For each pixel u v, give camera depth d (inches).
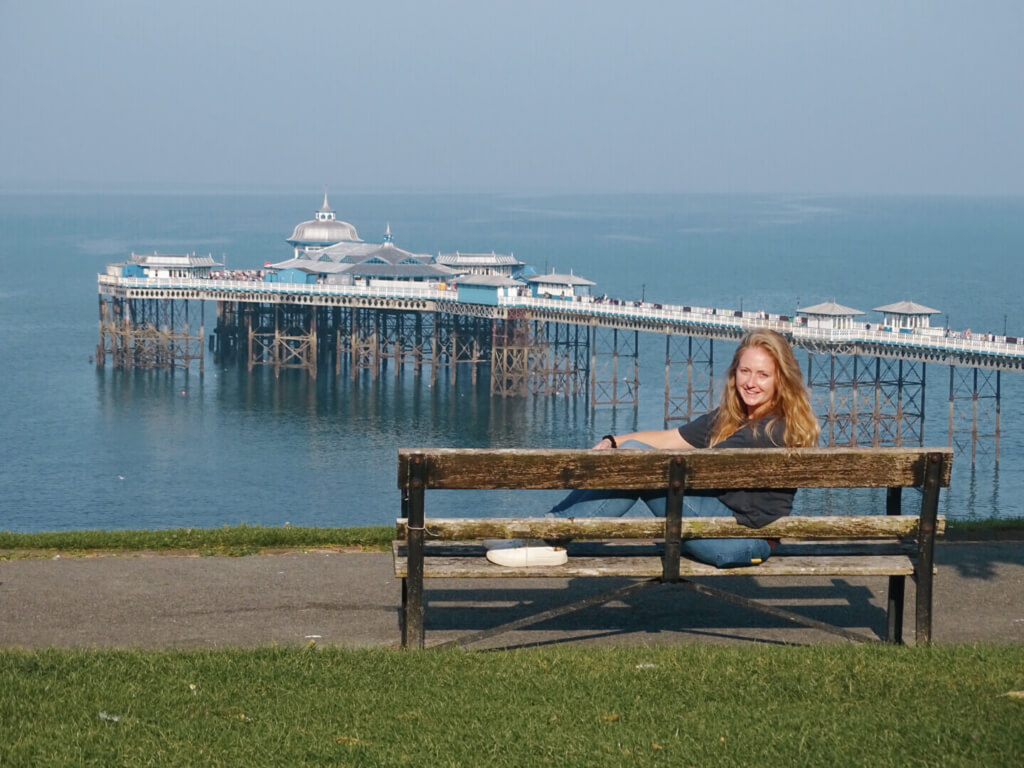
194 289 5689.0
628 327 4793.3
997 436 3742.6
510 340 5300.2
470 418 4594.0
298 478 3528.5
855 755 354.6
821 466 451.8
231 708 400.5
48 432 4178.2
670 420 4608.8
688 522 454.0
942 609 537.0
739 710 395.9
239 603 543.2
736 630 512.1
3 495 3277.6
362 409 4749.0
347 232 7588.6
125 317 5703.7
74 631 506.0
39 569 596.7
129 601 545.6
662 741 368.5
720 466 448.1
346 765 354.9
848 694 410.9
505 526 454.3
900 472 455.8
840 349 4065.0
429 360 5339.6
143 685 421.7
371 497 3312.0
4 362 5816.9
